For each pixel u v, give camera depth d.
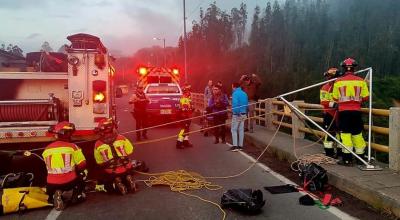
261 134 12.78
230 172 8.48
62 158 6.12
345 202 6.17
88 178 7.79
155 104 17.12
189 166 9.13
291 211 5.86
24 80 7.95
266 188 7.10
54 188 6.10
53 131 6.25
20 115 7.32
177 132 15.86
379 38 92.56
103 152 6.86
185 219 5.64
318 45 92.12
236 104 11.20
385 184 6.19
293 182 7.49
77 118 7.70
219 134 13.03
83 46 7.79
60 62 8.37
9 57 11.18
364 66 83.12
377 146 7.75
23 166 8.37
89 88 7.71
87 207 6.22
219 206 6.17
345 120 7.57
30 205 6.00
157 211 6.00
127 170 7.00
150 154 10.77
